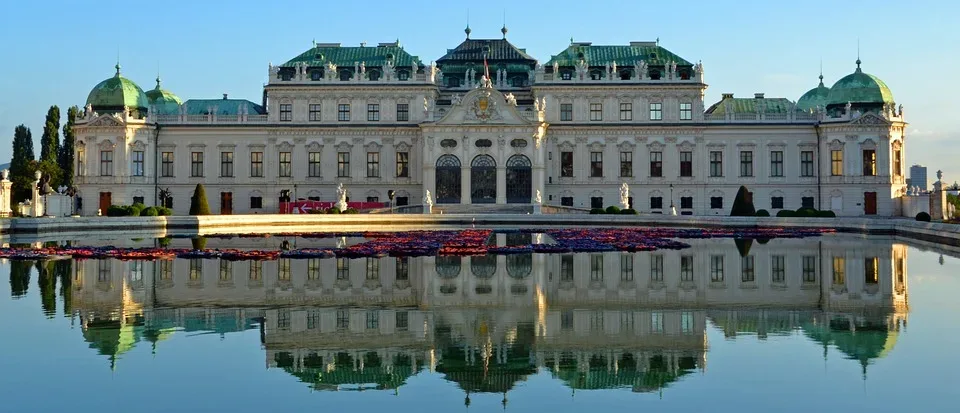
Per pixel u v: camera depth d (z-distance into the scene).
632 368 27.08
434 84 136.75
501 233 87.25
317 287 43.78
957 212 104.69
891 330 32.53
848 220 92.62
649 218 106.00
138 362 27.83
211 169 138.00
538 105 131.88
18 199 148.50
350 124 136.75
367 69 139.00
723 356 28.52
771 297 40.66
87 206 134.12
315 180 137.75
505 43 150.12
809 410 22.89
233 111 144.50
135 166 135.38
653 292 42.19
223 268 52.25
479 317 35.38
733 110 138.50
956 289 43.06
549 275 48.75
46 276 48.16
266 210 138.12
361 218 106.50
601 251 63.75
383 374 26.50
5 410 22.91
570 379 25.92
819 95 148.75
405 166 137.75
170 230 94.88
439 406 23.38
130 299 39.84
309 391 24.69
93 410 22.97
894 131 132.75
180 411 22.92
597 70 138.00
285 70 138.12
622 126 136.00
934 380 25.47
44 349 29.50
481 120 131.38
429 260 56.97
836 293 41.88
